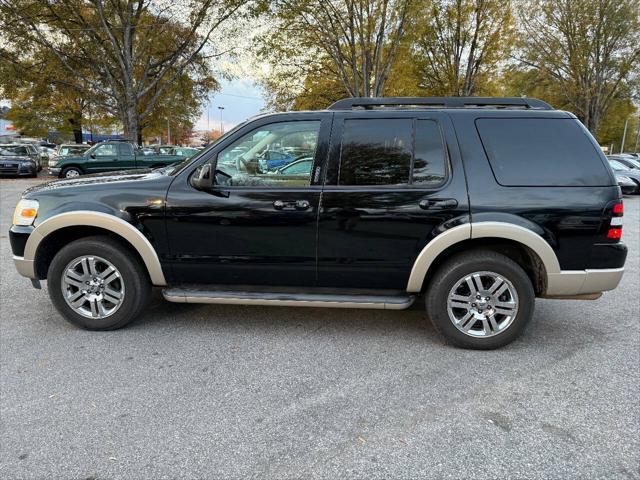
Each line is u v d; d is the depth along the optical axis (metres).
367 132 3.33
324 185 3.31
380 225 3.25
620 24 22.39
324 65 17.58
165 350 3.33
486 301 3.31
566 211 3.13
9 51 18.86
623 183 15.18
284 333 3.67
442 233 3.19
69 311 3.60
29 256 3.55
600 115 26.16
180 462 2.13
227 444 2.27
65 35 18.97
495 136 3.24
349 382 2.90
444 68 20.97
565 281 3.21
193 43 20.44
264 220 3.33
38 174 22.58
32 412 2.52
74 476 2.04
